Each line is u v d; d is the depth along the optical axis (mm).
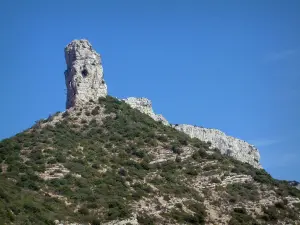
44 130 134125
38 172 116812
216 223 112000
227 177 126812
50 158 121312
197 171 127500
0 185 106500
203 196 119625
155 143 135250
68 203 108062
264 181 128125
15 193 105500
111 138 134375
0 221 93062
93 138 133750
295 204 122000
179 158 130625
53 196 109500
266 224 114500
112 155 128375
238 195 121500
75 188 112938
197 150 135000
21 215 98438
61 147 126938
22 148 126188
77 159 123062
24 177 113125
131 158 129000
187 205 115062
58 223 100312
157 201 114250
